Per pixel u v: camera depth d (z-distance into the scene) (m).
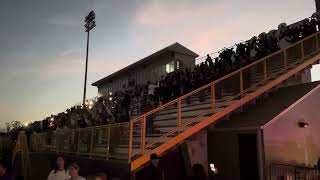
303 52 17.14
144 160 10.24
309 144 13.84
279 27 18.80
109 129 11.67
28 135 25.22
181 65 33.31
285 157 12.67
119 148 10.88
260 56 17.14
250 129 12.28
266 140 12.15
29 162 17.59
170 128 12.61
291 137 13.14
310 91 14.62
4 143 25.94
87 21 38.91
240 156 12.67
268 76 16.20
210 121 12.82
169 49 33.12
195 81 17.31
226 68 17.98
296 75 16.97
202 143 13.80
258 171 12.02
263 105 14.98
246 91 14.83
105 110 19.58
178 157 12.90
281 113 12.99
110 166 10.74
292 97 14.62
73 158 14.03
